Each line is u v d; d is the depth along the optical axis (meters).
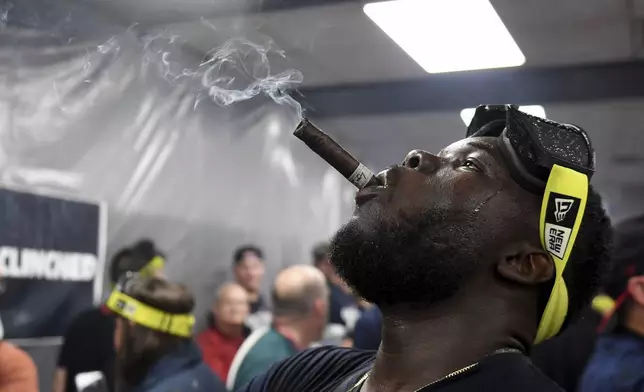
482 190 0.73
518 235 0.73
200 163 3.41
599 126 4.30
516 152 0.74
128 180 2.95
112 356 2.31
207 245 3.51
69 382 2.33
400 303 0.73
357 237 0.74
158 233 3.14
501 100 3.40
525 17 2.69
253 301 3.40
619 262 1.44
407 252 0.71
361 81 3.33
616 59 3.18
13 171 2.37
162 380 1.54
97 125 2.72
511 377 0.67
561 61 3.19
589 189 0.79
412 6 2.50
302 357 0.88
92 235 2.71
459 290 0.72
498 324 0.72
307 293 1.99
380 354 0.76
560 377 1.78
